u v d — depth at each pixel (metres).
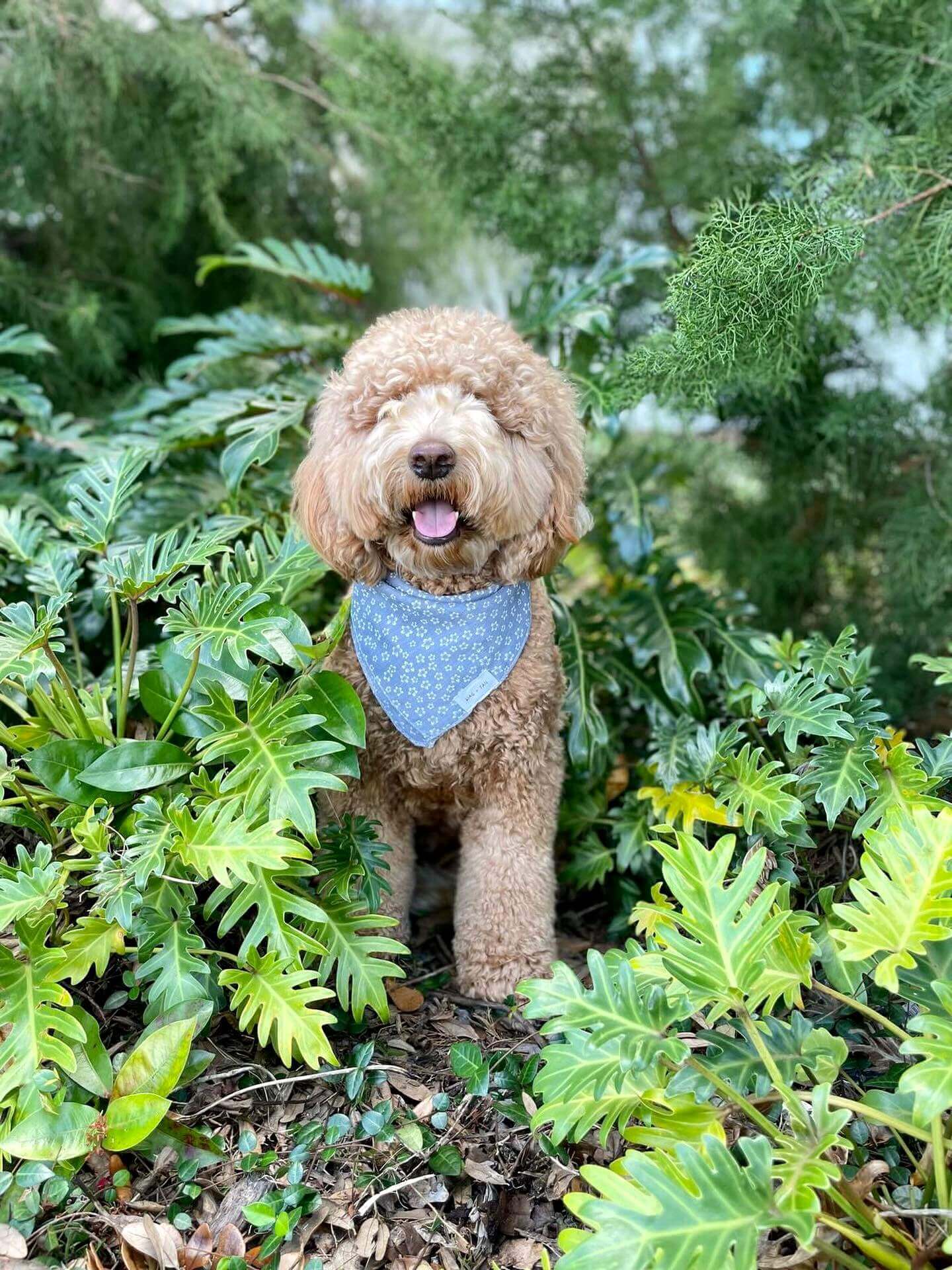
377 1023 0.81
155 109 1.45
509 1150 0.70
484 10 1.35
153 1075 0.66
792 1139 0.56
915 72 1.11
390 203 1.66
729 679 1.05
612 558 1.35
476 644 0.83
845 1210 0.56
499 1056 0.77
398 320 0.86
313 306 1.61
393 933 0.91
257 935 0.72
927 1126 0.59
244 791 0.74
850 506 1.39
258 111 1.42
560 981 0.63
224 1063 0.75
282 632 0.75
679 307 0.88
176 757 0.77
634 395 1.00
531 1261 0.64
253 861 0.69
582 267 1.33
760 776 0.84
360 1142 0.69
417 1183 0.66
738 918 0.69
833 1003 0.80
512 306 1.31
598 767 1.03
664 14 1.30
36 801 0.79
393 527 0.81
